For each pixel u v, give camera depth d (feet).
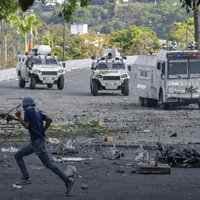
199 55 265.13
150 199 84.84
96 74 342.85
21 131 174.60
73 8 171.42
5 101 292.40
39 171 111.14
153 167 109.40
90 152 139.64
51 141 156.15
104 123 204.44
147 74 279.90
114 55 371.35
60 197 85.46
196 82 264.31
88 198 84.89
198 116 234.17
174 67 263.70
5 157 130.31
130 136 170.91
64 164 120.98
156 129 188.75
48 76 381.40
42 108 258.98
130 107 274.98
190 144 153.99
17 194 87.76
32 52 394.73
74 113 239.50
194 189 93.71
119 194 88.38
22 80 397.80
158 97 269.23
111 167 116.88
